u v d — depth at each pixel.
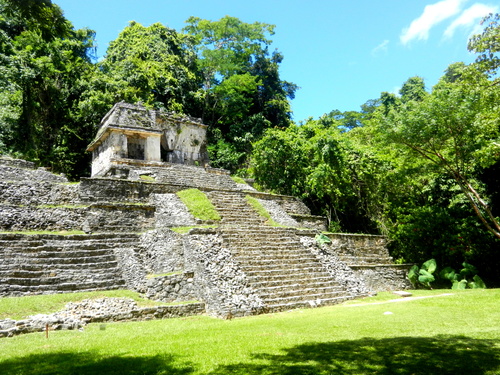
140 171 18.38
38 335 6.83
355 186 22.77
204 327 7.57
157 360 5.06
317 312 9.56
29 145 22.12
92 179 14.57
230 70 36.56
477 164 17.73
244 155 34.16
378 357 4.95
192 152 23.86
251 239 13.28
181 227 12.94
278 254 12.96
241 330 7.16
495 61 12.85
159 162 20.09
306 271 12.53
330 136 22.67
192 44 36.47
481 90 12.99
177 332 7.05
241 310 9.28
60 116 24.20
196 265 10.64
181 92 31.52
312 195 24.80
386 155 20.50
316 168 22.11
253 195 18.77
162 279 10.06
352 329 7.03
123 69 28.22
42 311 8.04
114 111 20.72
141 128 20.55
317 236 15.12
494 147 13.66
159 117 22.66
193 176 19.84
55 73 23.61
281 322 8.06
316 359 4.90
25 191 13.52
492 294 10.97
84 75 25.47
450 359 4.75
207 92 35.19
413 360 4.75
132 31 33.34
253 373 4.37
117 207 13.83
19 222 12.07
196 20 37.50
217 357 5.11
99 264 10.87
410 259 19.36
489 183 18.58
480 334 6.17
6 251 10.10
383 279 15.22
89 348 5.84
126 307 8.78
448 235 17.52
